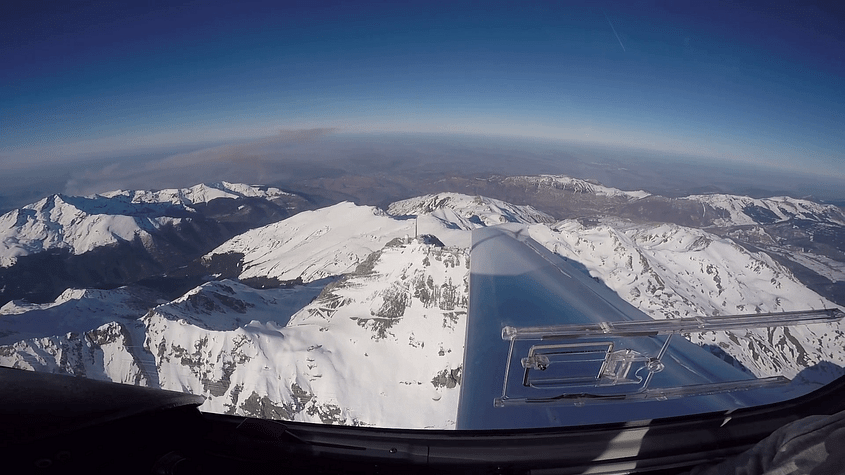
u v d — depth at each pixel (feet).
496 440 10.88
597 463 10.53
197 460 7.45
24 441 5.58
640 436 11.14
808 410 11.64
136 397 7.08
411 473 9.70
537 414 11.91
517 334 10.77
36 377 7.06
